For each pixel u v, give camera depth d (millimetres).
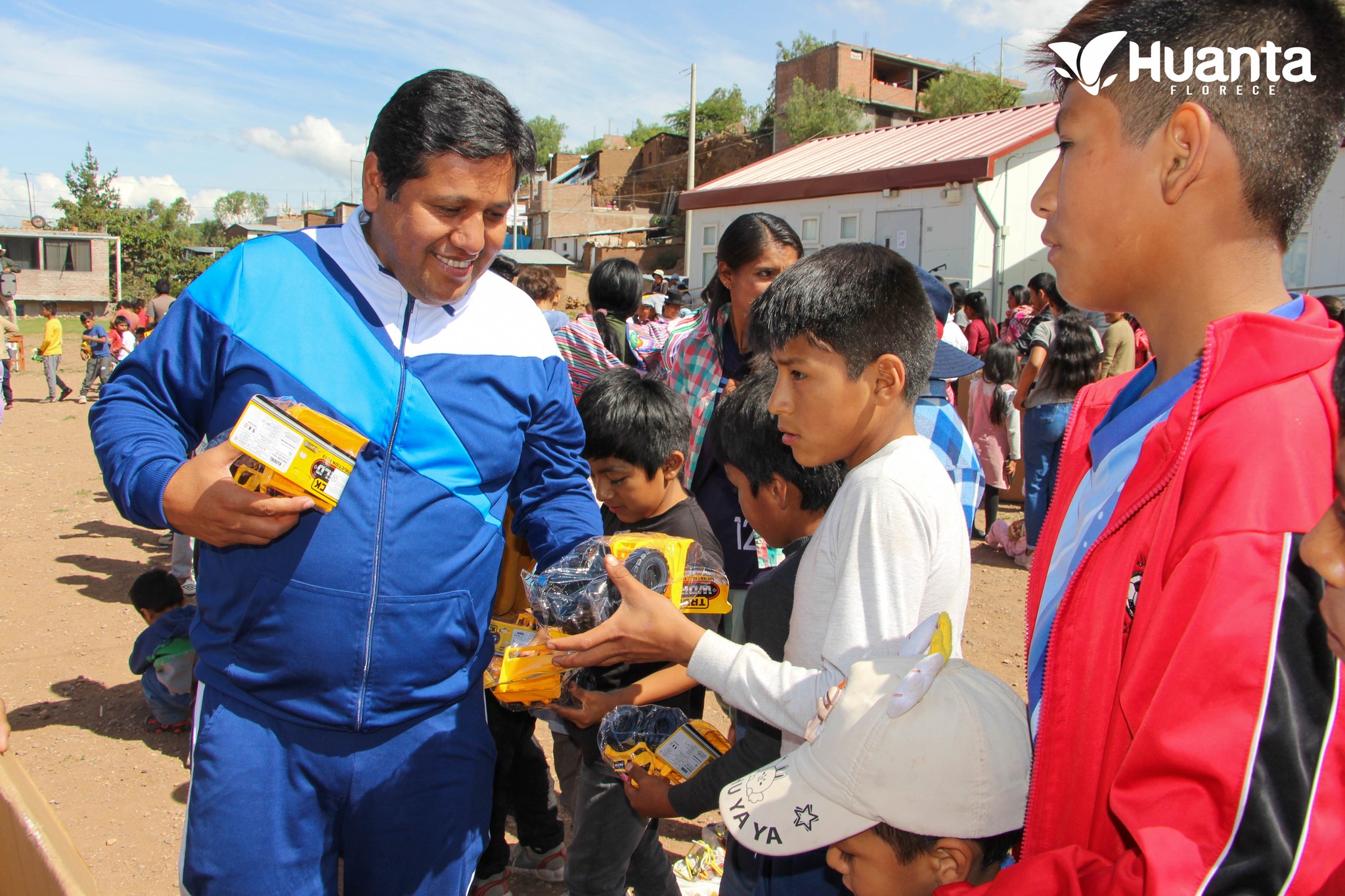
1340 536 750
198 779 1641
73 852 1182
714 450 2676
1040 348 6441
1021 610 5426
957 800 1138
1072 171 1057
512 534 2273
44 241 41531
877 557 1333
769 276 3043
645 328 5059
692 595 1905
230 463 1443
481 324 1821
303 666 1617
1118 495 1084
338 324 1672
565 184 62938
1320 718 786
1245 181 948
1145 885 816
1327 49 938
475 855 1867
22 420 13133
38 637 4887
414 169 1521
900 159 15445
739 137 49062
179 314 1658
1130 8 1016
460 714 1823
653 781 1818
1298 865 779
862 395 1413
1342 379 816
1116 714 1017
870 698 1176
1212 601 822
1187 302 1012
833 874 1567
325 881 1731
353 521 1624
